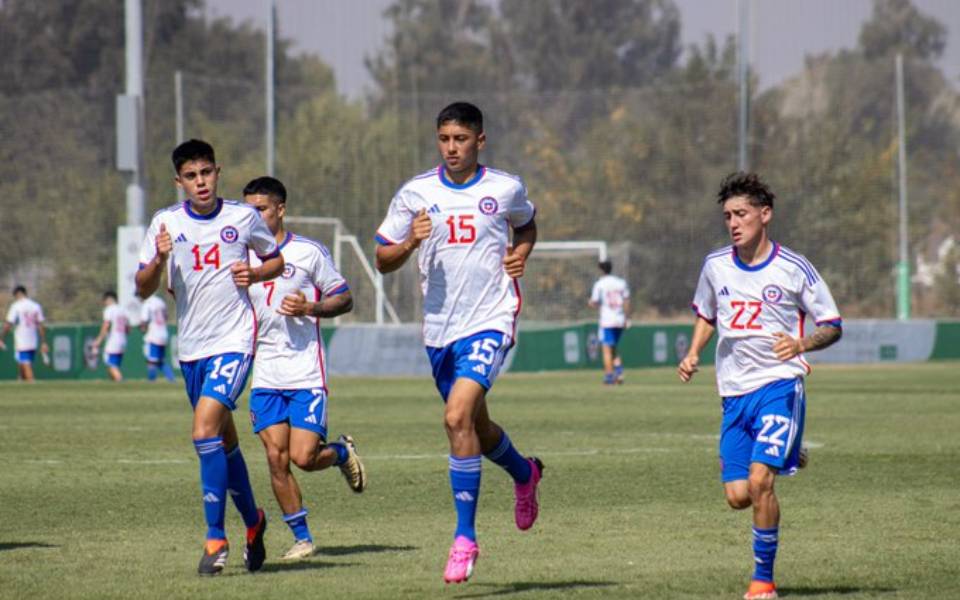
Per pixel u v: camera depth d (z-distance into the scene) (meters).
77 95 117.31
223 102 118.00
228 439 22.25
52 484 33.25
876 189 119.31
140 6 83.75
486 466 37.47
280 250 25.22
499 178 21.83
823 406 60.31
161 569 22.09
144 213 84.12
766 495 19.55
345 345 91.38
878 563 22.42
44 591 20.11
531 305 117.44
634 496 30.98
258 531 21.97
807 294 20.27
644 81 174.88
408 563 22.73
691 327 107.88
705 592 19.98
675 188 121.50
